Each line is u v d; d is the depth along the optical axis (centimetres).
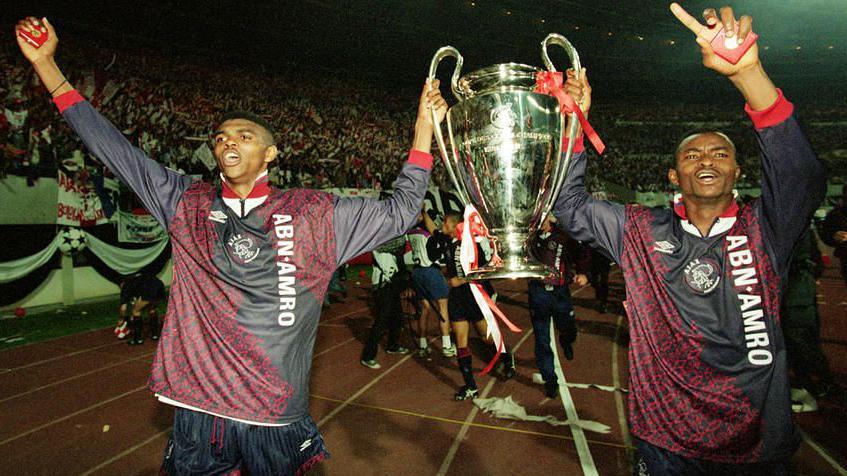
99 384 497
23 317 836
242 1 2219
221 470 169
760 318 160
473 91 170
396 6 2753
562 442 361
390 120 2500
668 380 167
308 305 175
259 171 182
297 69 2572
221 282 170
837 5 3659
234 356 166
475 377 524
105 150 179
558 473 317
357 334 746
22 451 351
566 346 533
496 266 156
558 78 159
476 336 728
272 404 166
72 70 1325
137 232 1045
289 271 172
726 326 161
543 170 157
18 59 1202
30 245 864
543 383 497
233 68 2114
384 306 572
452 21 2972
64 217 907
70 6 1766
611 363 575
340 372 545
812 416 401
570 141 157
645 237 176
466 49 3097
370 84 2783
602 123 3409
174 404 166
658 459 168
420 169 181
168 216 181
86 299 974
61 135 933
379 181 1755
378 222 178
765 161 148
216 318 168
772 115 140
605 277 907
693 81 3816
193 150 1284
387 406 437
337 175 1575
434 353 632
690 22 136
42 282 902
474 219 173
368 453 346
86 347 648
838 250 526
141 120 1278
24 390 479
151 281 674
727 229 167
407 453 346
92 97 1316
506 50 3238
